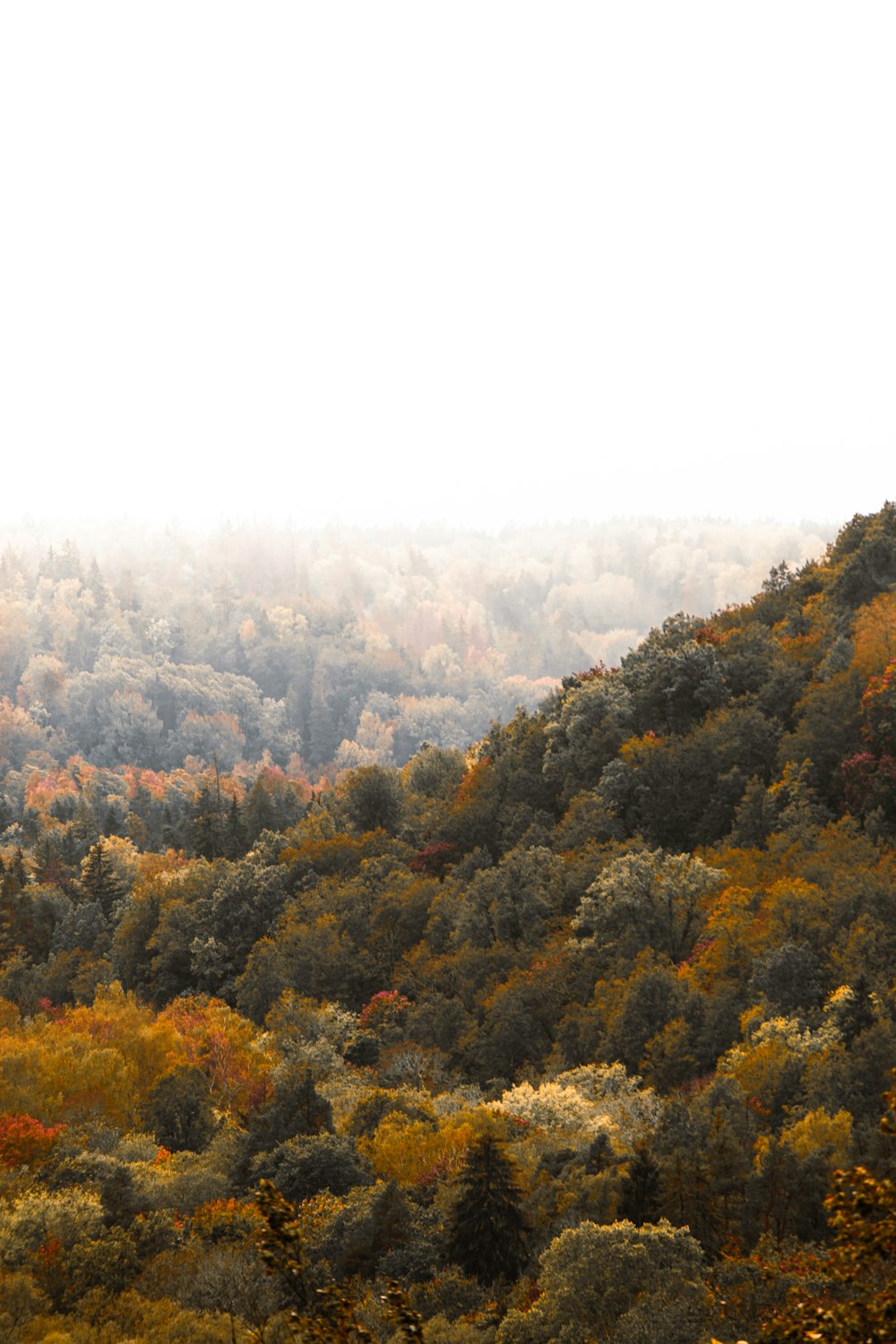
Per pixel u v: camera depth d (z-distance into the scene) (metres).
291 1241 14.95
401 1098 48.28
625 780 77.69
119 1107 50.50
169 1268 33.25
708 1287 27.58
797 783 67.94
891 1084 38.78
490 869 73.50
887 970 48.03
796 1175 32.66
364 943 75.38
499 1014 58.16
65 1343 28.50
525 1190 34.47
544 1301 28.39
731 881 61.53
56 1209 34.75
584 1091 47.47
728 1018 49.28
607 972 58.50
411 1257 33.44
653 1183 33.34
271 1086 55.09
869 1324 12.76
